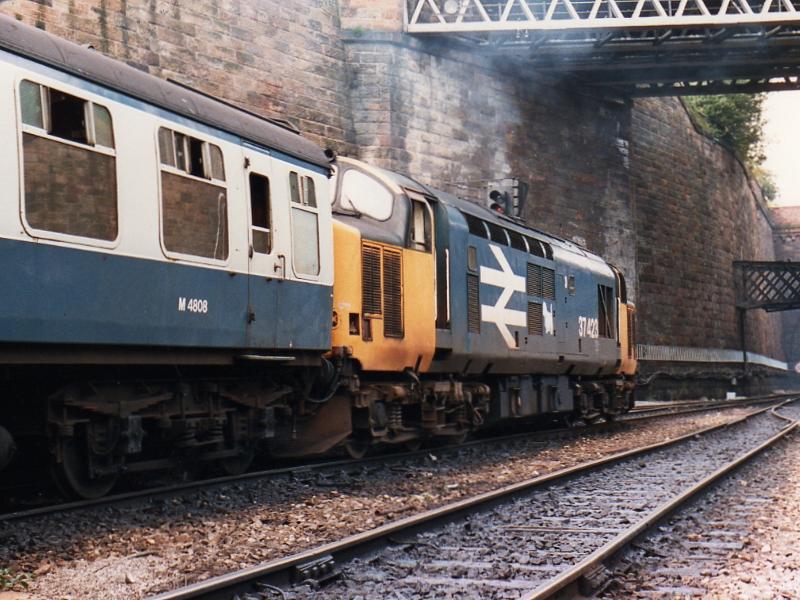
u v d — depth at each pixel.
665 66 46.19
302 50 35.62
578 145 49.66
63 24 27.38
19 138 9.83
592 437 26.06
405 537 10.29
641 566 9.25
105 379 12.02
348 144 37.50
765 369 90.44
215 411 13.68
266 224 14.05
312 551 8.76
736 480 16.14
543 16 43.88
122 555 9.55
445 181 40.69
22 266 9.80
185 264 12.20
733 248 76.19
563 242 27.84
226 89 32.41
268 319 13.91
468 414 20.84
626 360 32.12
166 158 12.02
